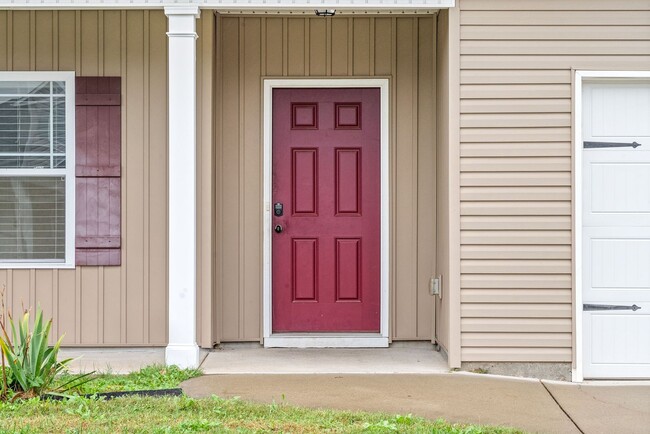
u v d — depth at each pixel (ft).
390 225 23.18
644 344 20.20
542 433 15.49
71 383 18.39
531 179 20.04
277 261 23.41
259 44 23.24
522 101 20.08
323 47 23.24
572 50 20.06
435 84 22.85
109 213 22.70
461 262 20.07
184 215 19.90
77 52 22.74
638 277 20.25
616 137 20.34
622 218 20.26
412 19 23.21
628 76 19.99
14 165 22.76
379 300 23.43
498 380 19.53
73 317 22.67
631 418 16.66
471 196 20.07
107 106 22.67
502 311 20.06
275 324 23.41
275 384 18.98
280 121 23.41
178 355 19.89
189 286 19.89
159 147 22.71
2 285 22.62
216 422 14.94
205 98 22.27
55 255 22.77
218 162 23.13
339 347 23.21
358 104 23.43
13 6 19.85
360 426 15.12
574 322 19.93
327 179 23.49
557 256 20.02
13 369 17.02
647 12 20.03
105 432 14.17
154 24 22.72
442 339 21.84
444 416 16.52
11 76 22.70
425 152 23.22
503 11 20.08
